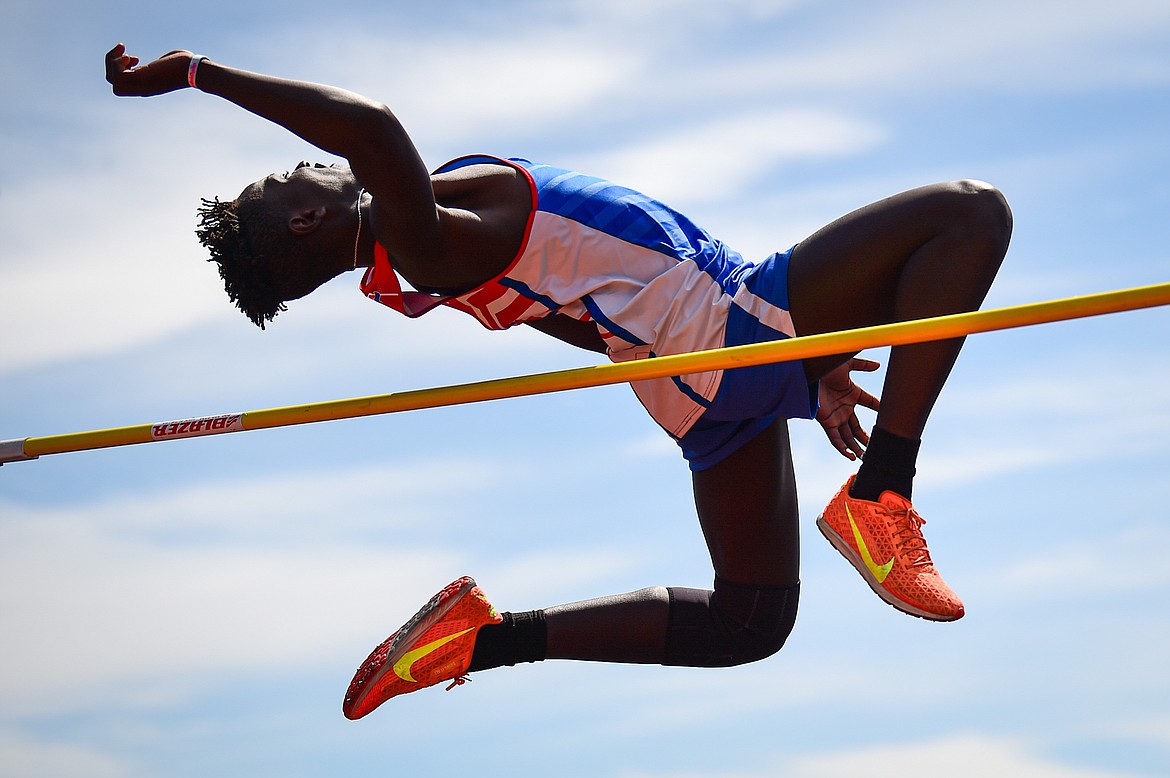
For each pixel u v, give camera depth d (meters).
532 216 3.48
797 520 3.94
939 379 3.39
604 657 3.92
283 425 3.59
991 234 3.29
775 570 3.89
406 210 3.25
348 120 3.12
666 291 3.50
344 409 3.49
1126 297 2.86
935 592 3.43
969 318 2.97
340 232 3.55
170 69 3.19
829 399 4.07
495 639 3.87
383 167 3.18
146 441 3.71
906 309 3.33
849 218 3.43
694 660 3.95
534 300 3.54
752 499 3.81
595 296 3.53
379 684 3.87
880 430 3.47
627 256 3.53
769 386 3.53
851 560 3.55
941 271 3.30
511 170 3.54
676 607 3.93
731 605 3.91
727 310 3.50
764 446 3.78
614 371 3.26
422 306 3.62
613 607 3.91
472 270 3.46
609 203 3.54
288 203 3.56
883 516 3.47
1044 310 2.92
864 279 3.39
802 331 3.48
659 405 3.66
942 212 3.31
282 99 3.15
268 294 3.65
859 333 3.04
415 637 3.86
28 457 3.83
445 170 3.60
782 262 3.50
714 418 3.65
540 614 3.91
